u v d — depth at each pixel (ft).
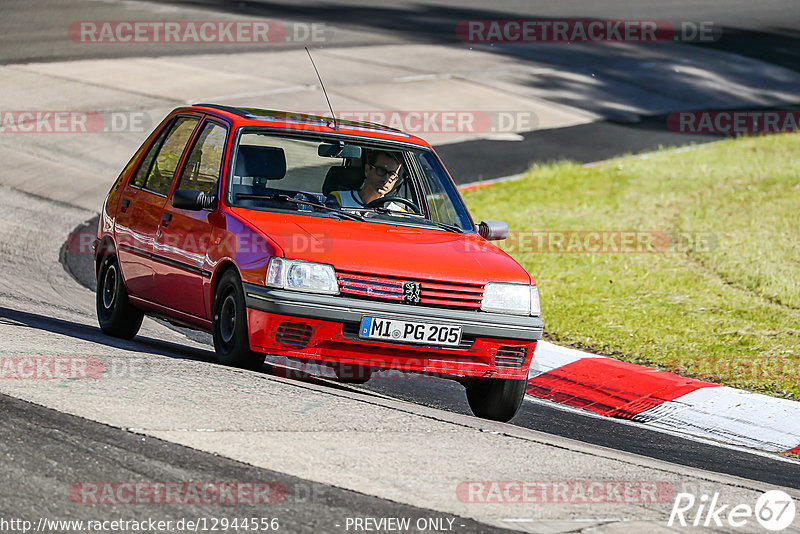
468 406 75.97
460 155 203.21
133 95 219.61
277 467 48.49
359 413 60.03
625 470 56.70
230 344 67.36
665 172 192.54
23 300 94.07
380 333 63.82
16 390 56.54
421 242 69.92
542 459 56.34
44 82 222.69
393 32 339.16
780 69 341.82
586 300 110.01
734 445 73.31
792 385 85.35
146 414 54.24
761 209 159.02
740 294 114.83
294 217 69.82
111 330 83.20
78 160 172.04
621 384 83.87
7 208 139.03
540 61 311.88
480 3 425.69
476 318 65.77
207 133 77.25
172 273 74.23
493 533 43.60
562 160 204.54
